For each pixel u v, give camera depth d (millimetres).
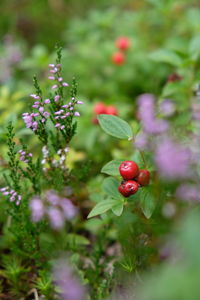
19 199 296
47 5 745
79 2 752
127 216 298
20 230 304
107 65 528
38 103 288
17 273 311
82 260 327
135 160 293
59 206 304
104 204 277
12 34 668
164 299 192
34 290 317
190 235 198
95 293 303
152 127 275
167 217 292
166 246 286
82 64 524
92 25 575
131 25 569
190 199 277
